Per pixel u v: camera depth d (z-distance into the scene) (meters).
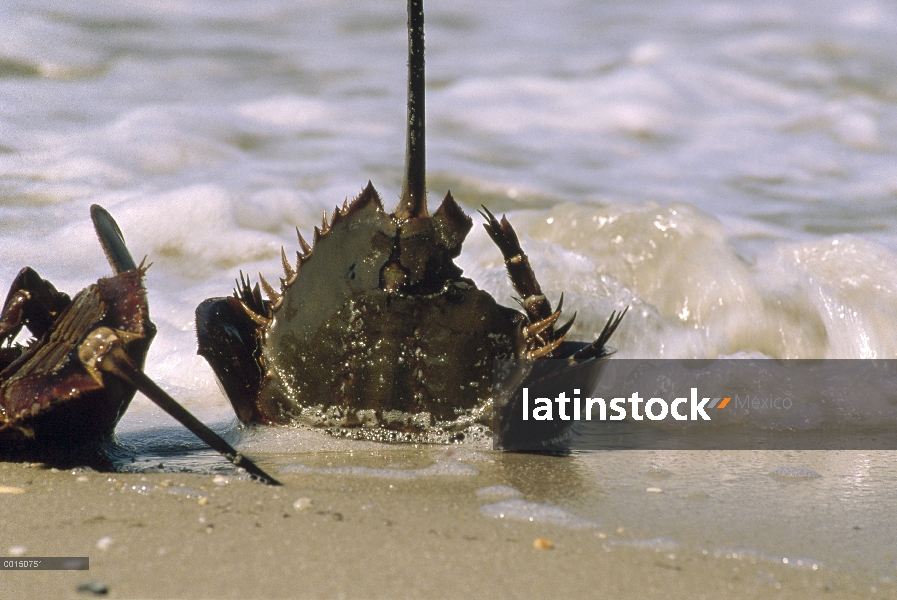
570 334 20.20
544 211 25.84
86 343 10.38
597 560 8.91
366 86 39.84
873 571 9.02
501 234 12.26
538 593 8.05
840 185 31.53
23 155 29.20
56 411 10.80
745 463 13.34
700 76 41.94
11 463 11.34
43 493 10.26
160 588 7.90
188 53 42.53
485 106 38.34
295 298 12.20
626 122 37.56
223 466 11.66
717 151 35.00
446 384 12.12
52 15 43.91
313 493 10.53
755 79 42.06
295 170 30.33
